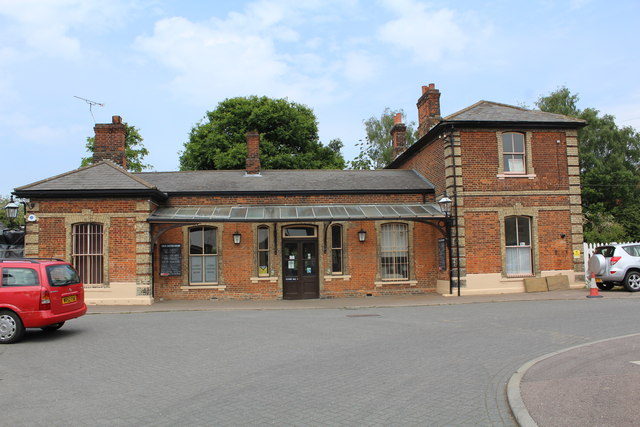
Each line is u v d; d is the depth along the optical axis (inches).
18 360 335.3
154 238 692.7
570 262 740.7
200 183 794.8
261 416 212.4
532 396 225.8
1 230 836.6
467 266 714.8
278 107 1323.8
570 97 1690.5
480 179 729.0
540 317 475.5
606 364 278.7
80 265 681.6
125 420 211.5
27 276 407.8
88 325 491.8
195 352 350.3
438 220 742.5
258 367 301.3
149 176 829.2
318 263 763.4
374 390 247.6
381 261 778.2
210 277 746.8
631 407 202.8
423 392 243.1
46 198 680.4
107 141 800.3
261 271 756.6
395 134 1033.5
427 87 871.1
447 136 736.3
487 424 199.8
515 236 738.2
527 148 746.8
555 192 744.3
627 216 1476.4
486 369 286.4
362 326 456.4
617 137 1626.5
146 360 327.9
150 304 676.7
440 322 470.3
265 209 748.6
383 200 788.6
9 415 220.7
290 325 472.1
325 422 203.8
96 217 681.0
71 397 247.4
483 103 809.5
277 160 1254.9
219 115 1363.2
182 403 233.3
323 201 778.8
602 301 582.6
